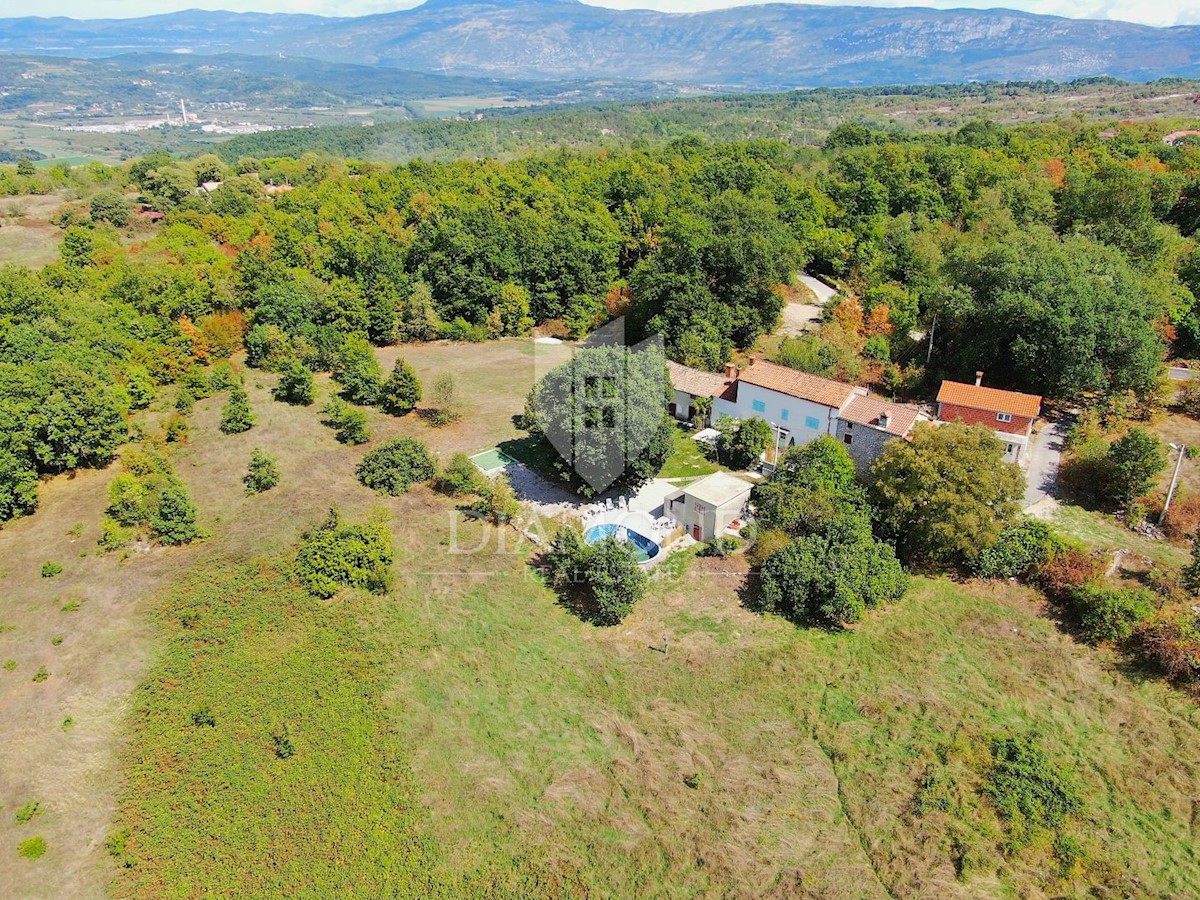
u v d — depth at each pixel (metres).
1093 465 41.09
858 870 22.52
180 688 28.28
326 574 33.59
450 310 71.81
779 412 45.19
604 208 86.88
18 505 38.97
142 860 22.44
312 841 23.17
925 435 36.69
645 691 29.05
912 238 77.81
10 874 21.88
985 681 29.33
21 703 27.36
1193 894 21.55
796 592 32.34
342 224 84.50
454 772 25.58
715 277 62.34
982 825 23.64
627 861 22.94
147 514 36.88
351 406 53.16
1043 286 49.38
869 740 26.89
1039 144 102.25
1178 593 31.91
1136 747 26.22
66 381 42.38
